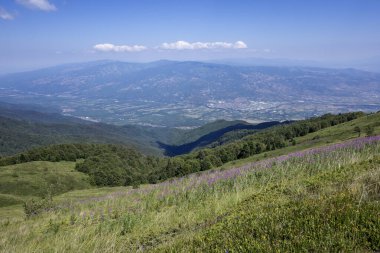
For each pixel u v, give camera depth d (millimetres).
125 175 114062
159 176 84125
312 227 5730
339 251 5004
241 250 5598
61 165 126188
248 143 91188
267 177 16266
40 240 11094
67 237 10703
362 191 7223
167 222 11172
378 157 11734
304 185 9906
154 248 7922
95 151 140500
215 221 9125
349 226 5527
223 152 89062
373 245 5148
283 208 7125
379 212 5730
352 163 12617
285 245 5402
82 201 22328
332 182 9156
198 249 6281
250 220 6961
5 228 15391
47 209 21094
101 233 10391
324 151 20172
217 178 18031
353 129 79000
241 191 13828
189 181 19859
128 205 16219
